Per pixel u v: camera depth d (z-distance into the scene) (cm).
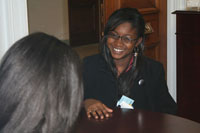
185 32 308
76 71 52
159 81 188
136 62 183
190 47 309
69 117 51
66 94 50
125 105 169
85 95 182
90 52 664
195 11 298
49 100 49
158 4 339
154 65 189
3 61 50
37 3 616
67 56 51
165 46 346
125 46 177
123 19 176
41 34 53
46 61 49
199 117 316
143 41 187
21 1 228
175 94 347
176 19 312
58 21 661
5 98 48
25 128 48
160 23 344
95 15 720
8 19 222
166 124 138
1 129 48
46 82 48
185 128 135
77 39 699
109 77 182
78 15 693
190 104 320
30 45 50
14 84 48
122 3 309
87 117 144
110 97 181
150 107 183
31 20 611
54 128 50
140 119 144
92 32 723
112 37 178
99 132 129
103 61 185
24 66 49
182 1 335
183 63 316
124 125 137
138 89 183
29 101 48
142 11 320
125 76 183
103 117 144
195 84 313
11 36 225
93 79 184
